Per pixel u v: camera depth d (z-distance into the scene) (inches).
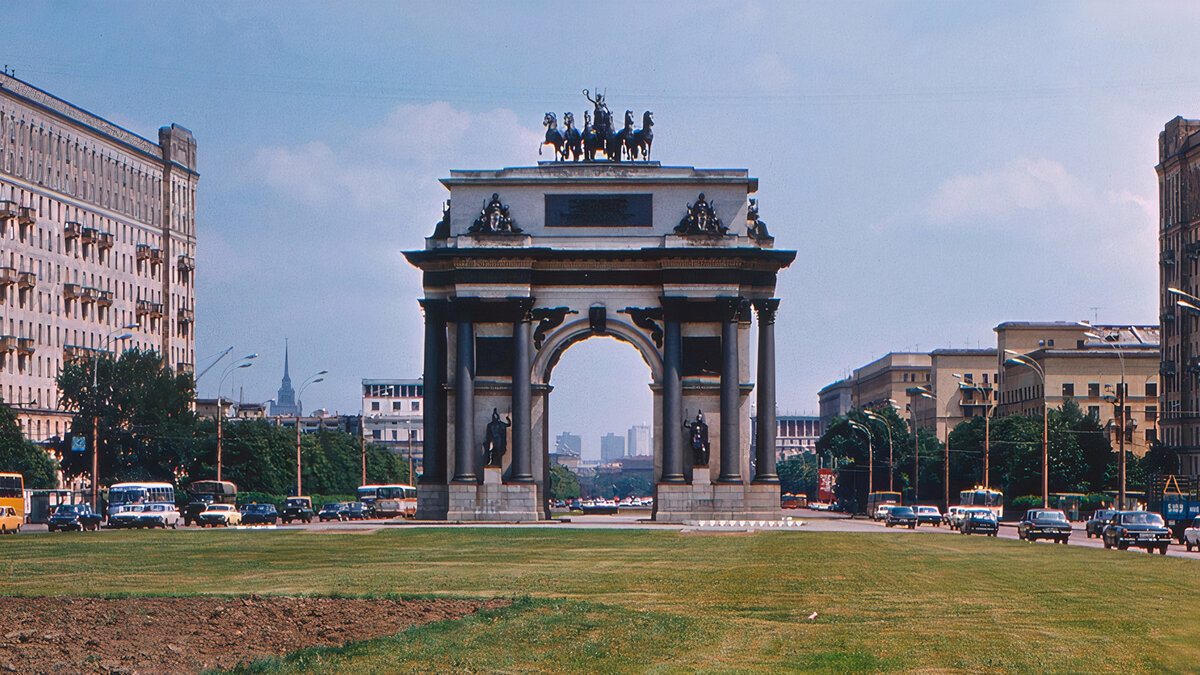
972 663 1288.1
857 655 1331.2
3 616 1566.2
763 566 2561.5
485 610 1635.1
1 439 6501.0
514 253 5029.5
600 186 5093.5
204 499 6451.8
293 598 1737.2
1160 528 3501.5
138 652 1365.7
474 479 5083.7
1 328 7623.0
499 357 5093.5
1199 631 1537.9
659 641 1417.3
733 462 5022.1
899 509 5846.5
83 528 4808.1
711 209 5059.1
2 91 7628.0
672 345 5027.1
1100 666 1278.3
